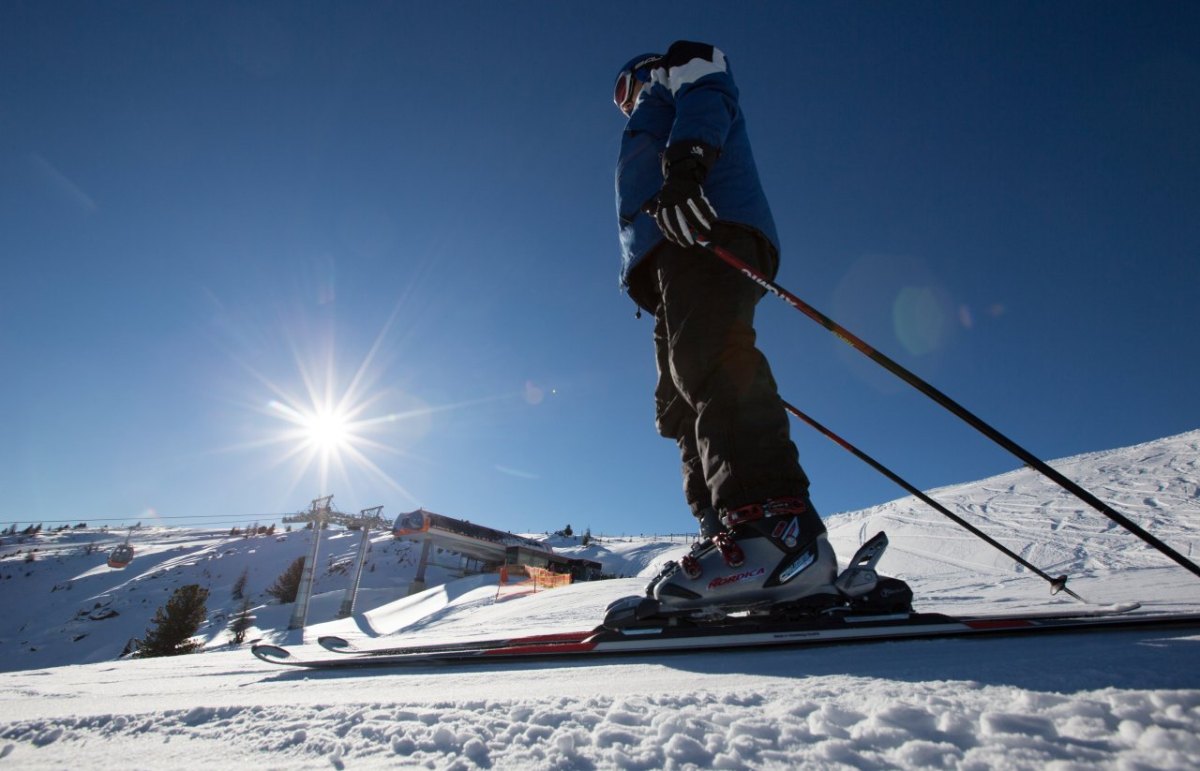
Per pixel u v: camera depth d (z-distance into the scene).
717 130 1.47
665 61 1.70
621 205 1.76
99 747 0.60
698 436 1.40
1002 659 0.75
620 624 1.27
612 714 0.58
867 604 1.17
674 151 1.45
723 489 1.31
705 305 1.45
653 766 0.46
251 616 34.62
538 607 8.98
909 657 0.84
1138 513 9.03
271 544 60.81
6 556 70.38
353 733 0.58
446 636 2.50
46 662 37.84
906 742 0.45
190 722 0.68
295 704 0.73
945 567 7.34
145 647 23.61
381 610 20.91
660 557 34.16
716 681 0.78
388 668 1.22
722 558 1.27
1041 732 0.45
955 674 0.67
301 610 22.25
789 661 0.89
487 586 18.39
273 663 1.34
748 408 1.34
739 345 1.40
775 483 1.29
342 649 1.52
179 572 54.75
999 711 0.49
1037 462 1.12
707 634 1.11
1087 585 3.09
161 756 0.56
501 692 0.78
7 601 52.28
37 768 0.54
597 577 35.34
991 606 2.08
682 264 1.52
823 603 1.19
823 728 0.50
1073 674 0.61
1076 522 8.94
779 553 1.23
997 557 7.39
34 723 0.69
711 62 1.59
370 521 24.50
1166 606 1.24
